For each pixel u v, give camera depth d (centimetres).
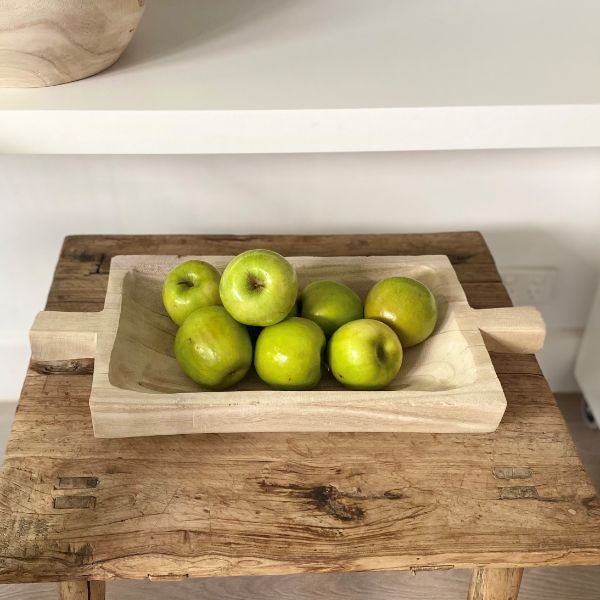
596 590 112
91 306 90
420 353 81
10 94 75
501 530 65
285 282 71
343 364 72
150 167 108
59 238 116
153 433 71
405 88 77
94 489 67
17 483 67
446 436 74
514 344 81
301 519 65
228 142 76
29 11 66
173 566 62
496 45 86
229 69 80
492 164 112
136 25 76
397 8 94
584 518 67
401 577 113
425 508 67
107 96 75
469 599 78
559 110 75
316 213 116
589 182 115
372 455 71
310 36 87
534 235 121
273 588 111
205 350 71
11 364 130
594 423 137
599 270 126
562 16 92
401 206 116
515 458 72
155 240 102
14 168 107
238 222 116
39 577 61
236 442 72
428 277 88
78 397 76
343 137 76
